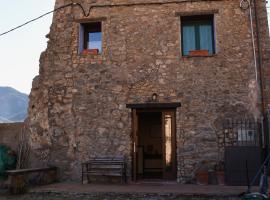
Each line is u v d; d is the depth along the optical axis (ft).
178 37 33.42
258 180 28.53
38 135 34.68
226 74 32.24
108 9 35.01
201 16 33.86
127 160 32.19
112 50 34.27
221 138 31.22
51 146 33.91
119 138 32.65
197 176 30.40
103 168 31.68
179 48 33.22
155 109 33.09
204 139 31.40
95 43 35.96
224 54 32.55
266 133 29.68
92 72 34.32
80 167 32.83
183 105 32.17
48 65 35.58
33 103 35.81
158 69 33.17
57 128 34.09
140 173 37.47
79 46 35.29
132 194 25.05
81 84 34.32
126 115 32.94
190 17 34.09
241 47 32.53
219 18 33.14
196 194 24.38
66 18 35.96
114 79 33.76
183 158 31.35
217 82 32.19
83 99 34.01
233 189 26.35
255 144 30.55
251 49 32.40
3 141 38.68
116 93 33.47
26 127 37.06
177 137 31.76
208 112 31.81
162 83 32.86
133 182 31.37
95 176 31.96
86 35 36.27
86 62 34.60
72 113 34.01
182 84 32.55
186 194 24.47
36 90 35.99
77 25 35.55
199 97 32.14
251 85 31.78
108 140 32.81
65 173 33.09
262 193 19.10
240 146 29.53
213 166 30.83
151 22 34.09
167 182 31.09
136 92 33.14
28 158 35.27
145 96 32.89
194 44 34.12
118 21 34.68
